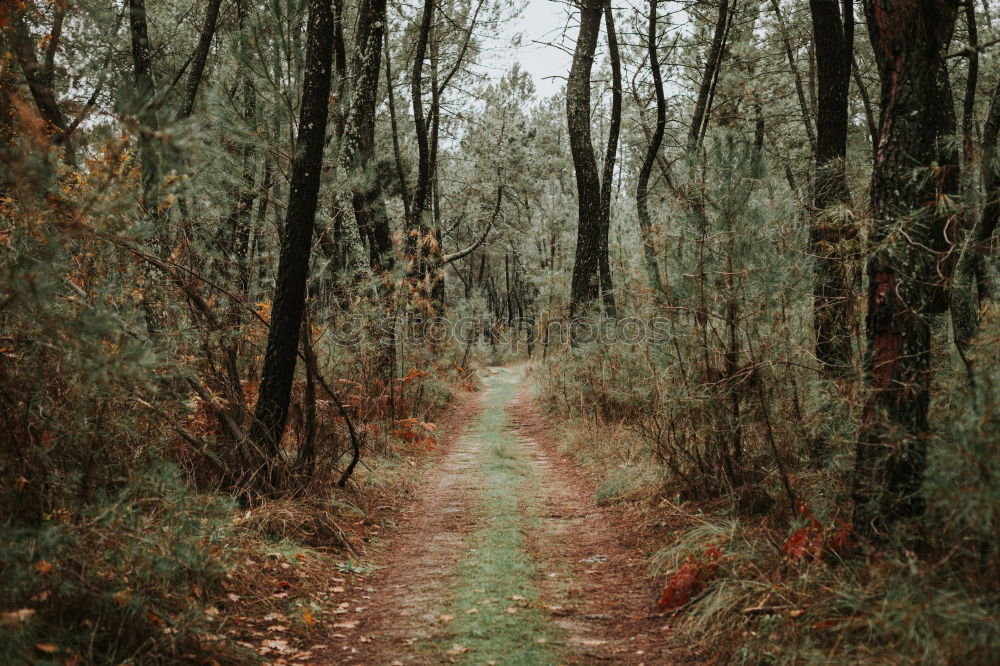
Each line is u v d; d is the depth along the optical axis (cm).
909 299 370
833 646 315
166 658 316
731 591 391
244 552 457
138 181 412
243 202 657
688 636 383
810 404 496
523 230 2831
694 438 604
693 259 562
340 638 396
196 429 601
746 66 1335
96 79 355
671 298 586
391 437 994
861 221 405
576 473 870
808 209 541
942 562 310
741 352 551
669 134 1684
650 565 503
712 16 1429
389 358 1072
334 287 778
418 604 446
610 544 577
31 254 343
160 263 529
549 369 1433
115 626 319
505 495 754
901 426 362
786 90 1452
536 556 547
